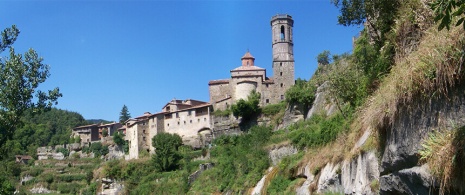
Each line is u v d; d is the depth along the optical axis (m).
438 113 9.06
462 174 8.28
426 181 9.34
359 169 20.16
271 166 62.72
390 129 11.22
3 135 23.75
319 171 33.78
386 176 11.55
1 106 23.77
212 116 111.94
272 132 90.94
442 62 8.91
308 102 82.38
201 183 81.19
